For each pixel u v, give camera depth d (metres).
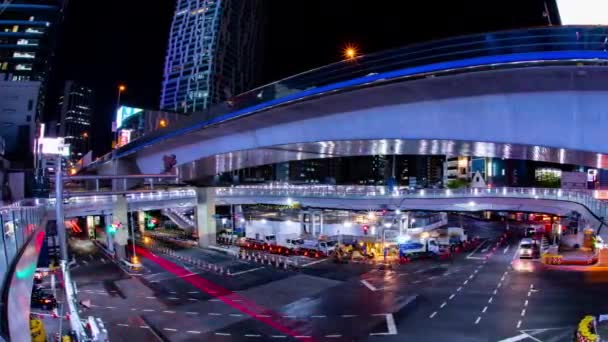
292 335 31.02
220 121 40.38
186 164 54.03
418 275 50.31
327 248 65.00
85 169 102.88
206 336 31.25
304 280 48.97
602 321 30.33
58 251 64.31
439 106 27.66
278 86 34.03
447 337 29.52
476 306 36.59
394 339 29.45
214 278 51.38
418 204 68.25
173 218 95.44
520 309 35.28
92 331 24.52
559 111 23.50
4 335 9.42
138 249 76.00
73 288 33.47
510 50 22.78
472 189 68.81
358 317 34.72
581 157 27.89
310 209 79.88
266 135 40.41
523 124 24.56
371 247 64.88
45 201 56.72
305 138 36.28
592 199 54.94
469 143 27.38
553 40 21.92
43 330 24.91
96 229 106.00
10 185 63.34
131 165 72.69
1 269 12.86
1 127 103.94
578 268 51.25
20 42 112.75
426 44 25.58
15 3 113.06
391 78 26.75
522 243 61.25
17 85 105.50
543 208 65.56
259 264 59.62
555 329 30.20
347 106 31.83
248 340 30.23
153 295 43.75
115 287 47.62
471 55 24.02
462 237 75.81
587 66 21.08
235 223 94.75
